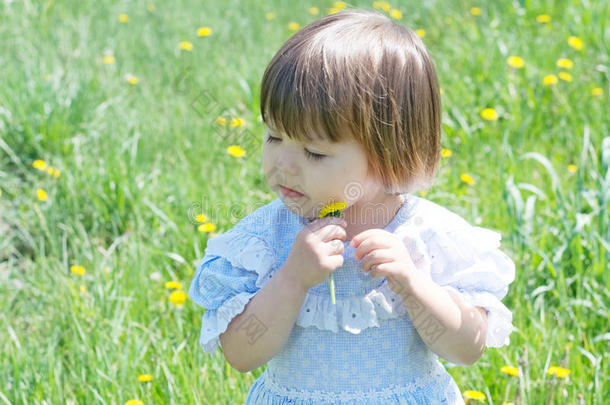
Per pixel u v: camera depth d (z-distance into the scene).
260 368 2.69
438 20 5.69
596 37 4.91
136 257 3.23
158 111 4.59
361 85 1.73
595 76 4.63
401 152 1.83
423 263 1.92
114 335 2.78
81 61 4.91
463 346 1.89
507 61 4.70
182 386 2.54
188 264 3.30
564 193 3.60
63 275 3.27
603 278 3.00
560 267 3.04
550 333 2.80
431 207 2.01
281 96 1.72
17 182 3.88
